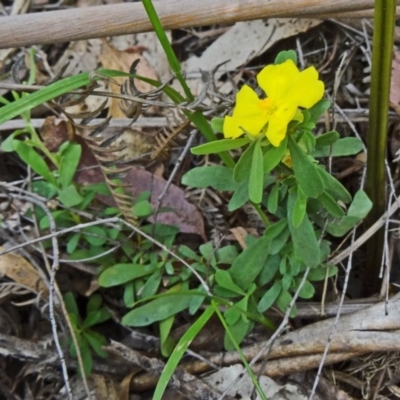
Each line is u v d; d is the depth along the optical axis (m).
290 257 0.65
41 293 0.68
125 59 0.72
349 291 0.68
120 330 0.69
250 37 0.71
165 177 0.70
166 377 0.61
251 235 0.66
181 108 0.62
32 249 0.69
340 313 0.65
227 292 0.66
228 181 0.63
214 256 0.67
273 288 0.65
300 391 0.65
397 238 0.66
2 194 0.67
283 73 0.59
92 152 0.66
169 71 0.72
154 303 0.66
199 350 0.67
